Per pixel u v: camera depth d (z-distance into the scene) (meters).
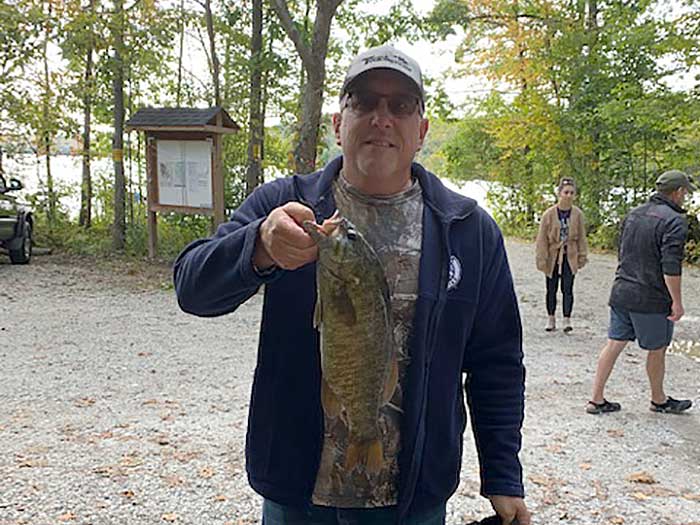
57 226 16.33
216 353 7.46
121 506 4.04
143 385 6.28
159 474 4.45
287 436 1.93
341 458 1.92
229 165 15.59
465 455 4.98
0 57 14.12
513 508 2.16
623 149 17.98
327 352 1.71
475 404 2.26
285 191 2.02
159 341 7.93
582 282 13.19
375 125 1.89
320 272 1.65
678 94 15.49
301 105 13.12
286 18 11.66
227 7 15.42
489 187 23.08
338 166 2.06
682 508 4.19
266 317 1.94
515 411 2.23
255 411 1.98
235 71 15.32
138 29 14.39
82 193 16.77
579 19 18.39
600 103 17.55
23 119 15.02
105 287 11.27
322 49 11.68
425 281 1.94
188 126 12.48
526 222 22.19
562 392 6.41
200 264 1.79
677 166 17.11
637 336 5.73
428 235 1.98
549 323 8.99
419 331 1.92
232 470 4.54
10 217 12.75
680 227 5.50
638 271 5.66
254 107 14.41
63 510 3.97
